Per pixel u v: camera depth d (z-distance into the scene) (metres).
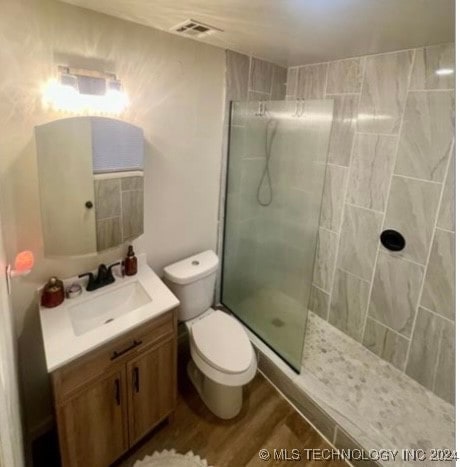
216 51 1.87
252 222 2.38
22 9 1.19
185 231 2.13
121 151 1.58
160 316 1.51
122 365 1.40
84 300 1.54
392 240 1.93
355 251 2.18
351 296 2.28
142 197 1.75
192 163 2.00
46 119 1.33
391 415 1.75
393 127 1.81
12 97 1.24
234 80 2.02
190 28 1.52
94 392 1.32
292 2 1.14
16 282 1.43
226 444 1.70
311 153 1.80
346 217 2.18
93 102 1.43
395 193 1.87
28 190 1.37
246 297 2.55
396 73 1.74
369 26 1.36
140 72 1.59
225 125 2.09
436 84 1.60
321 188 1.78
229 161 2.21
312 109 1.73
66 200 1.46
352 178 2.09
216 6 1.22
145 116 1.68
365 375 2.02
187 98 1.83
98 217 1.58
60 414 1.23
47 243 1.46
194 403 1.93
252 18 1.33
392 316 2.04
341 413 1.74
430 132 1.66
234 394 1.79
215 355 1.70
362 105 1.94
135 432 1.56
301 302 1.98
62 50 1.32
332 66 2.04
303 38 1.58
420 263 1.83
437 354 1.85
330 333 2.39
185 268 1.98
